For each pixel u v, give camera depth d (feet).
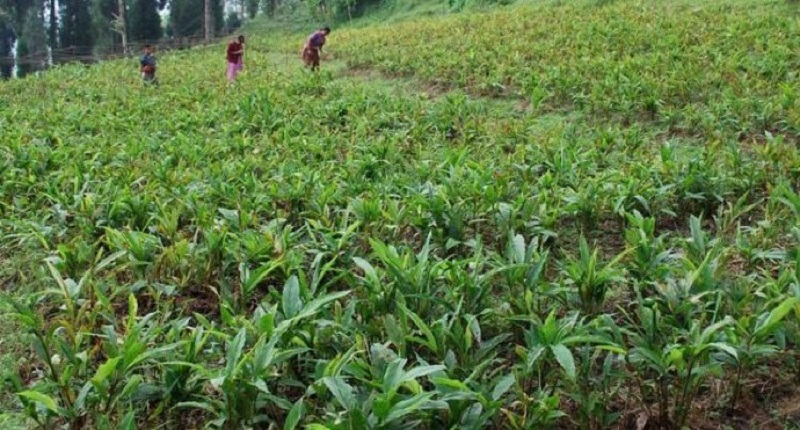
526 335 10.52
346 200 18.97
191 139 29.71
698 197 17.87
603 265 15.26
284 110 35.09
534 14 61.41
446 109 31.24
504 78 37.81
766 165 19.48
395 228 16.33
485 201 17.29
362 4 115.44
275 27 129.18
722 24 43.37
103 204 18.76
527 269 12.60
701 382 10.69
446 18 75.51
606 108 30.30
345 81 46.34
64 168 23.68
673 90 30.01
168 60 71.56
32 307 13.70
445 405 8.53
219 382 9.16
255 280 12.96
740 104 26.61
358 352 10.21
